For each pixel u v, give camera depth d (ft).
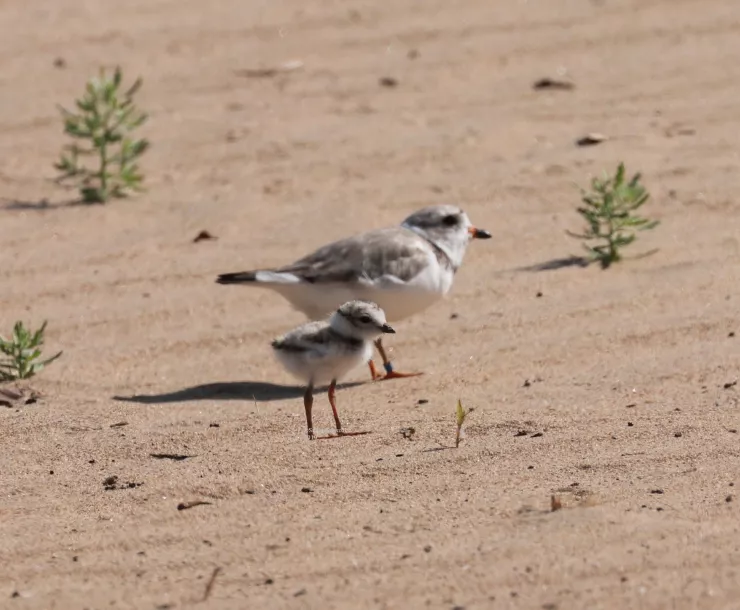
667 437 31.58
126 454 32.42
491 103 59.41
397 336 41.34
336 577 24.64
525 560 24.80
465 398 36.17
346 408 36.04
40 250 47.67
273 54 65.67
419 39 66.95
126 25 69.82
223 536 26.86
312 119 58.59
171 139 57.11
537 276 44.62
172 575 25.21
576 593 23.50
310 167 53.88
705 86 59.72
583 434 32.17
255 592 24.30
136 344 41.01
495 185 51.62
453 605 23.35
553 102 59.16
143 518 28.09
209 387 38.06
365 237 40.68
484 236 42.98
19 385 37.76
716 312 40.55
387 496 28.58
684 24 67.15
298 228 48.73
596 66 62.75
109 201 51.98
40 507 29.09
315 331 34.81
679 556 24.66
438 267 40.96
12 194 52.70
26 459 32.24
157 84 62.59
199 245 47.83
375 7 71.51
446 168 53.26
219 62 64.85
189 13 71.51
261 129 57.77
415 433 33.12
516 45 65.62
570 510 26.94
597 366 37.68
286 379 38.83
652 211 48.80
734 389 34.73
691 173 51.34
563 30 67.15
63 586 25.00
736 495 27.50
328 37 67.51
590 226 48.03
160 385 38.27
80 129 51.98
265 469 30.68
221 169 54.19
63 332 41.81
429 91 61.05
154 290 44.55
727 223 47.39
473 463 30.48
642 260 45.16
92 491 29.94
